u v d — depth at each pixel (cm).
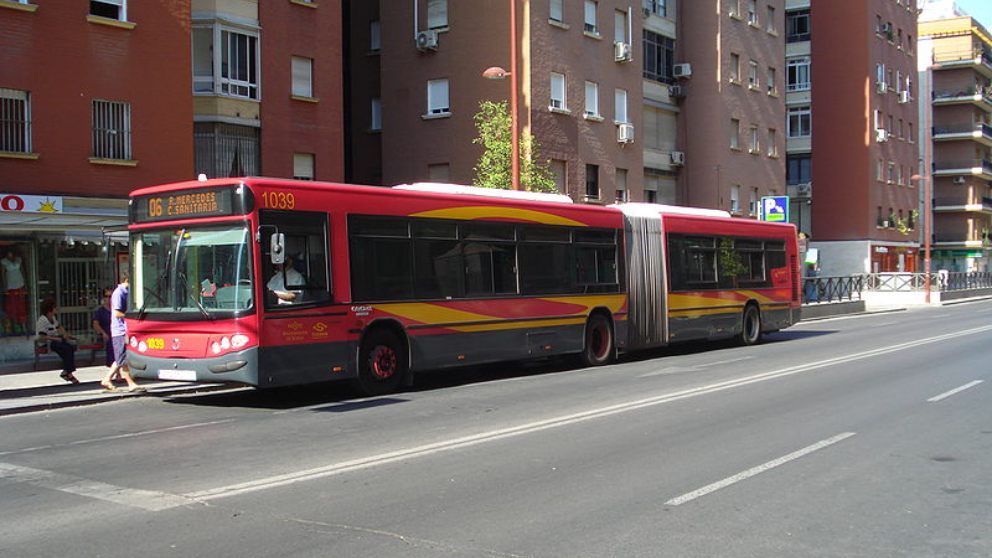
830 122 5681
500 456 859
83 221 1817
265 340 1188
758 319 2289
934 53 7438
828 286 4109
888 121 5900
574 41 3259
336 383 1523
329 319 1274
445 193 1496
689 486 734
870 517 643
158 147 2089
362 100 3400
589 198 3359
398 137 3228
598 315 1795
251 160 2445
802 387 1359
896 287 5062
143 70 2066
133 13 2052
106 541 592
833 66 5662
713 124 4144
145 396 1430
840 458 844
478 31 3091
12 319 1792
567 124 3222
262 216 1202
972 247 7525
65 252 1869
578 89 3278
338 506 676
